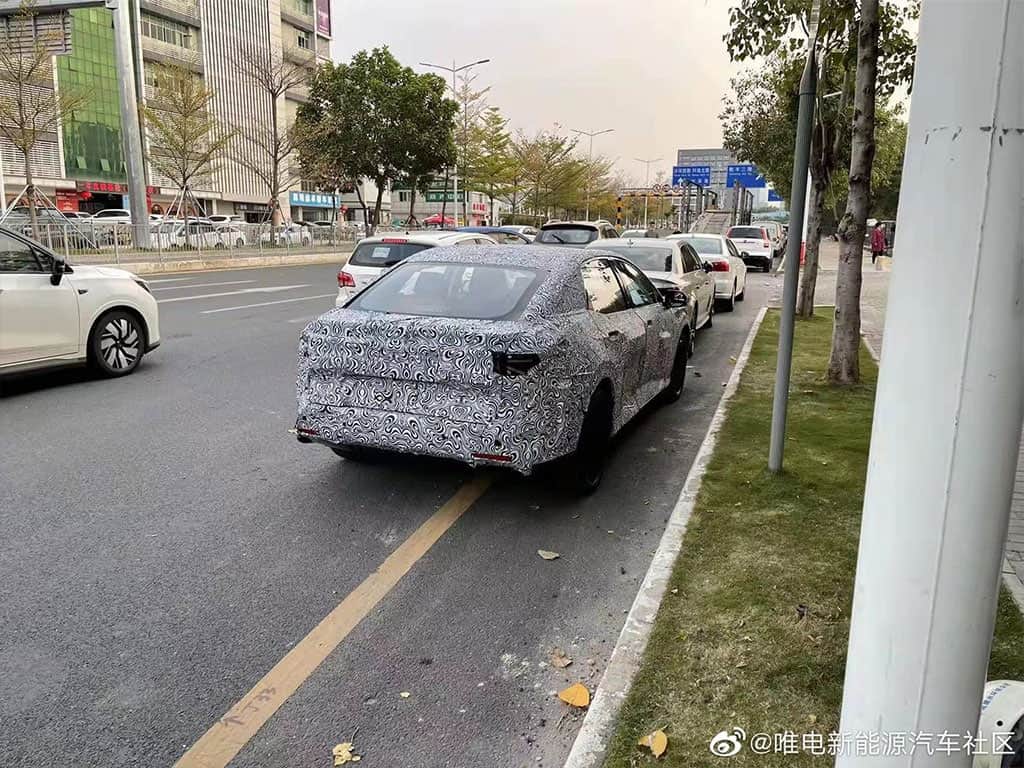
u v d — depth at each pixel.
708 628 3.36
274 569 4.09
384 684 3.14
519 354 4.30
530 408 4.34
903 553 1.75
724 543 4.20
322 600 3.79
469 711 2.98
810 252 13.62
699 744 2.66
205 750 2.75
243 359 9.59
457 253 5.56
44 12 20.70
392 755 2.74
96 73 46.75
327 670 3.23
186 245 26.83
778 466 5.24
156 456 5.84
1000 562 1.74
